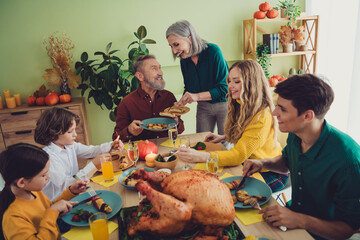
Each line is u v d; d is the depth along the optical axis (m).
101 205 1.23
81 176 1.58
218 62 2.67
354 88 3.15
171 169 1.58
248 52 4.04
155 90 2.46
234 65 1.74
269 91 1.71
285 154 1.54
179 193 0.95
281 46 4.20
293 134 1.40
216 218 0.92
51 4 3.45
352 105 3.20
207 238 0.95
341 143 1.14
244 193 1.27
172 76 4.02
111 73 3.42
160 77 2.33
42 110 3.32
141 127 2.10
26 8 3.41
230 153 1.61
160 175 1.09
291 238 1.03
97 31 3.63
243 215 1.17
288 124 1.16
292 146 1.36
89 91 3.78
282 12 3.81
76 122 1.73
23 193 1.17
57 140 1.68
